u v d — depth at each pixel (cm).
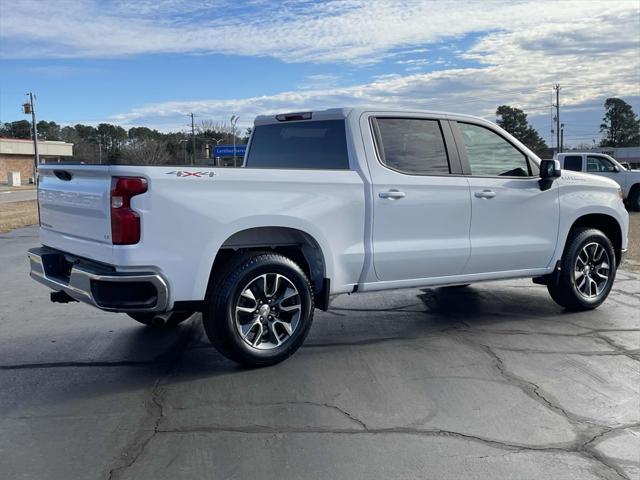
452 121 595
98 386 463
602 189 694
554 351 548
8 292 812
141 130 9200
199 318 668
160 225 434
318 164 571
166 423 398
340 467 342
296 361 520
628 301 748
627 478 334
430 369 501
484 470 341
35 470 338
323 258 512
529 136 7850
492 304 732
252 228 487
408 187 551
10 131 10900
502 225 613
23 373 492
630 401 439
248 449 363
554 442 375
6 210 2422
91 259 461
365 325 636
